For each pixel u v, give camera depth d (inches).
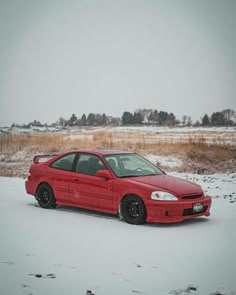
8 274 217.8
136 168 376.2
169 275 216.8
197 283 205.6
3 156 974.4
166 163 853.8
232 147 994.1
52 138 1171.9
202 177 690.2
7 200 448.5
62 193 389.7
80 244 276.2
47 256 249.1
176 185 345.1
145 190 333.4
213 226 330.6
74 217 363.3
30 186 416.8
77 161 388.2
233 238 293.3
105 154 379.6
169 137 1359.5
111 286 201.2
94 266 230.7
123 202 343.6
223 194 491.2
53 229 318.0
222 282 207.2
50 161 409.4
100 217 364.5
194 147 961.5
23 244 275.4
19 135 1230.3
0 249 263.6
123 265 232.7
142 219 333.1
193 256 250.4
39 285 202.4
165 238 293.1
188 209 333.7
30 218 357.7
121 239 289.9
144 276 215.2
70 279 210.4
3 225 330.0
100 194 359.9
